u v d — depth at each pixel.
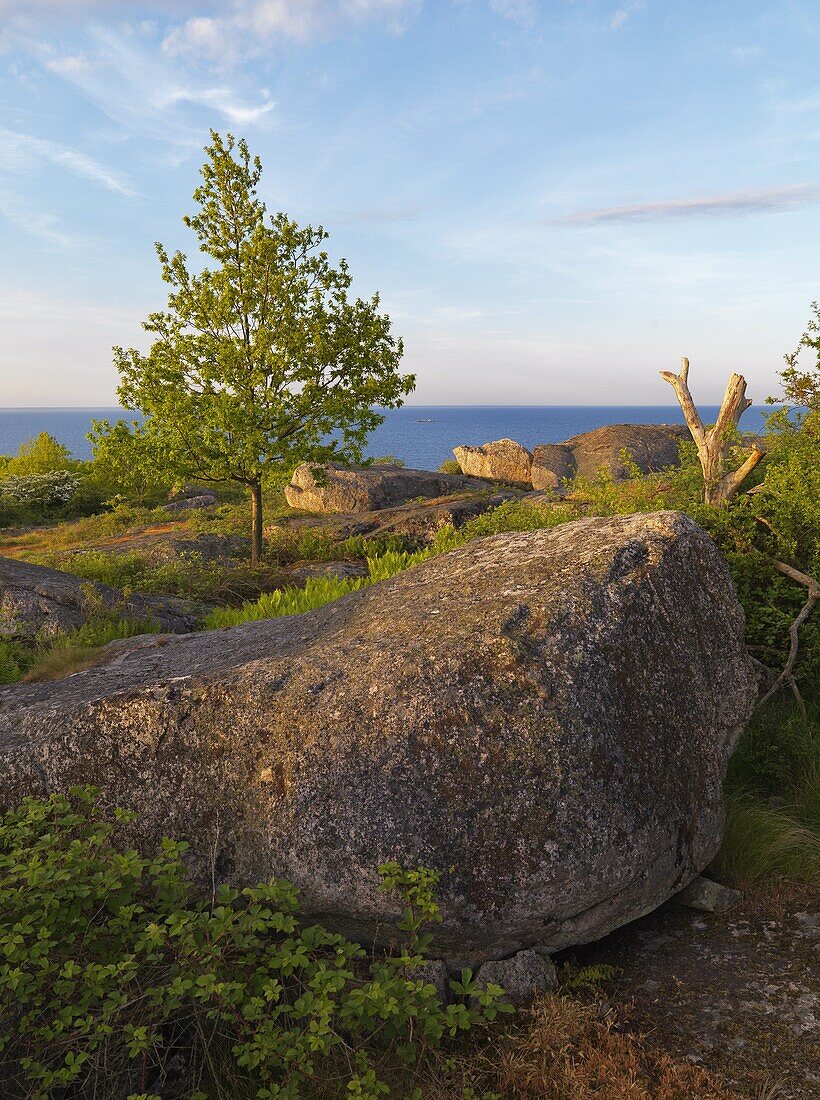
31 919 2.75
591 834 3.27
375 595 5.16
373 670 3.66
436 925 3.19
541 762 3.31
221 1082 2.88
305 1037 2.57
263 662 4.04
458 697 3.44
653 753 3.63
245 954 2.98
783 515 6.63
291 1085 2.55
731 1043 2.94
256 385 14.34
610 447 24.14
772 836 4.38
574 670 3.54
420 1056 2.86
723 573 4.46
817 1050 2.87
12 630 9.83
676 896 3.99
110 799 3.70
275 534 18.02
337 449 15.67
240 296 14.14
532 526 10.27
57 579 10.91
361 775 3.34
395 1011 2.60
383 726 3.42
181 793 3.62
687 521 4.42
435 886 3.17
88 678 5.62
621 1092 2.67
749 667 4.40
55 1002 2.68
